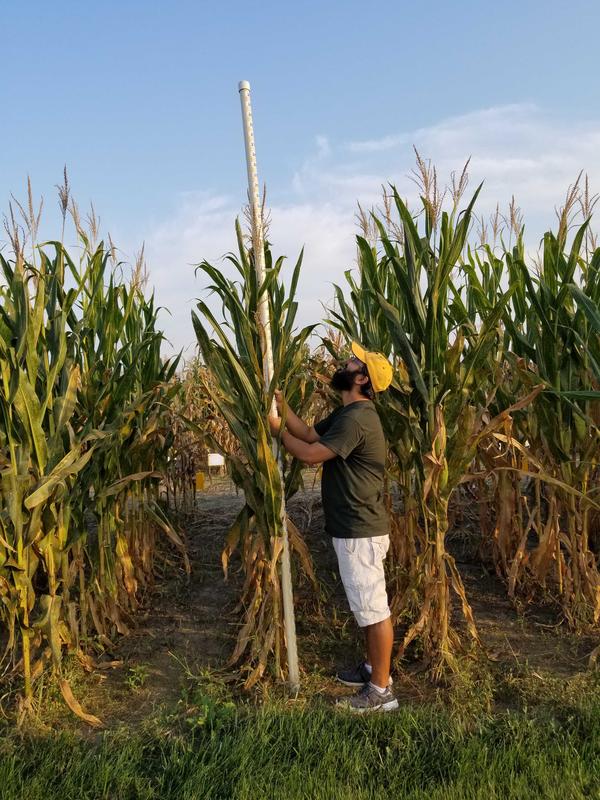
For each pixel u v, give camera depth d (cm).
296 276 353
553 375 412
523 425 452
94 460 383
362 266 423
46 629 329
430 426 367
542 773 267
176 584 512
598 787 256
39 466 333
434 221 365
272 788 265
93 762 281
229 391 363
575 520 423
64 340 345
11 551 325
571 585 431
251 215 336
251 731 299
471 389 364
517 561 445
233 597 486
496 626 425
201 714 321
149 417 450
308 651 400
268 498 348
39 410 332
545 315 415
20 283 330
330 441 330
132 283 497
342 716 317
